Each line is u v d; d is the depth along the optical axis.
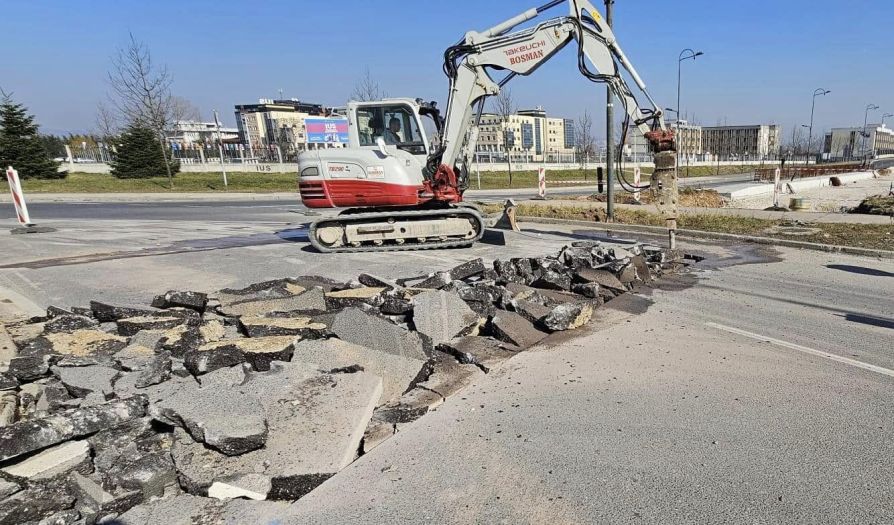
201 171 40.66
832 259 8.86
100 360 4.16
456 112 10.08
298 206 21.14
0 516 2.50
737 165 70.06
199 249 10.25
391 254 9.66
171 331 4.75
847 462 3.06
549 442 3.34
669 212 9.05
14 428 2.91
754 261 8.81
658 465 3.07
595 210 15.41
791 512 2.64
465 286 6.01
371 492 2.88
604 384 4.18
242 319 5.02
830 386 4.07
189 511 2.76
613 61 9.15
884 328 5.39
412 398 3.96
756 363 4.55
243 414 3.30
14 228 13.00
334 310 5.38
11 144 32.31
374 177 9.61
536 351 4.95
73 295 6.73
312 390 3.75
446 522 2.63
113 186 30.52
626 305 6.39
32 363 3.99
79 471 2.92
